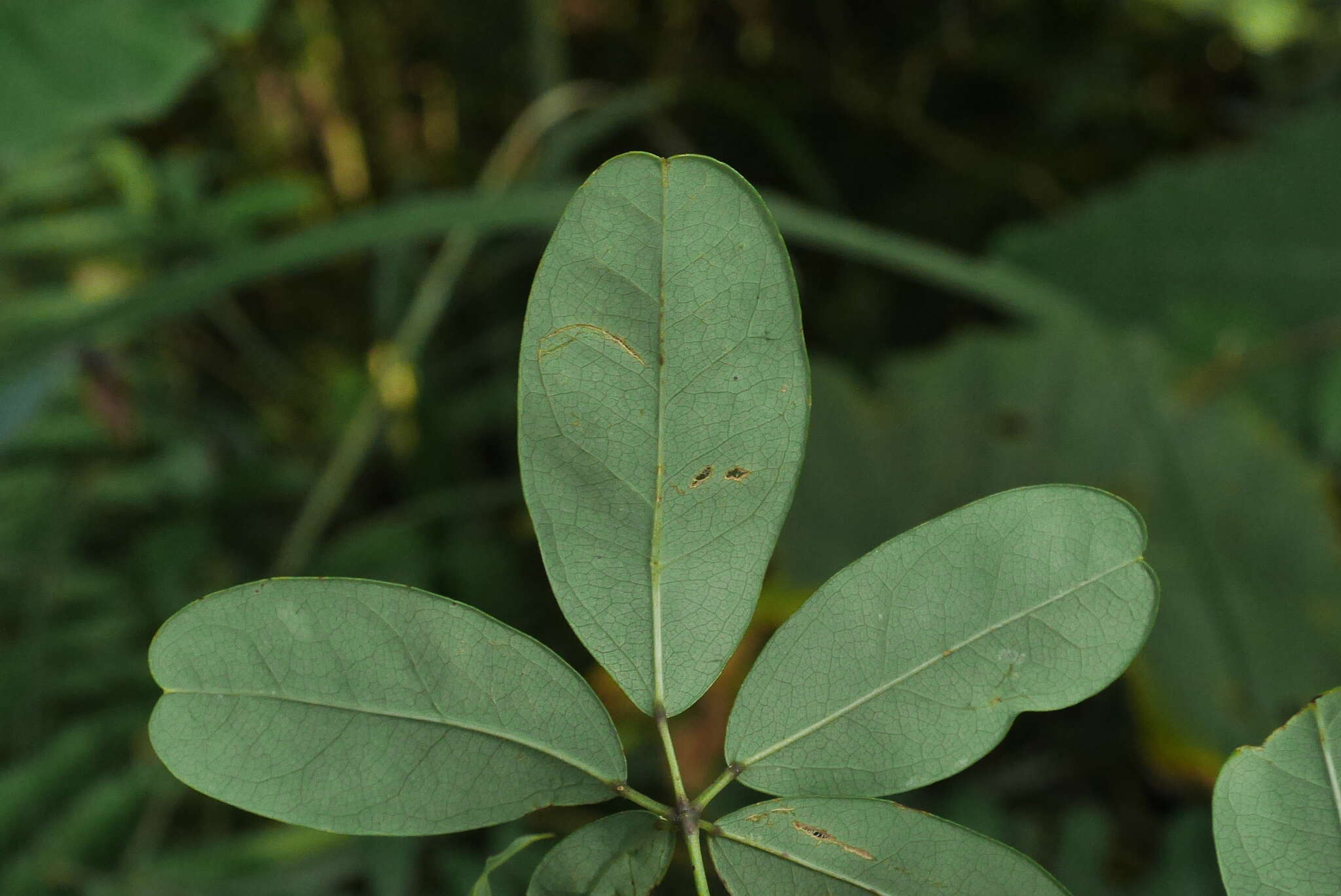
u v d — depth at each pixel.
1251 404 0.93
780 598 0.89
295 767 0.29
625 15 1.34
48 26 0.79
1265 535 0.85
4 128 0.78
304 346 1.21
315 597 0.30
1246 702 0.81
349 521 1.07
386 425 1.04
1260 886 0.30
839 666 0.30
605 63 1.37
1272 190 0.98
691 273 0.30
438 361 1.11
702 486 0.30
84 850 0.76
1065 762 0.88
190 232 1.06
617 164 0.29
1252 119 1.21
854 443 0.92
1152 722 0.83
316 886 0.77
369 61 1.25
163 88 0.81
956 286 0.94
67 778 0.79
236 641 0.29
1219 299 0.97
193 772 0.29
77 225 1.03
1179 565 0.86
